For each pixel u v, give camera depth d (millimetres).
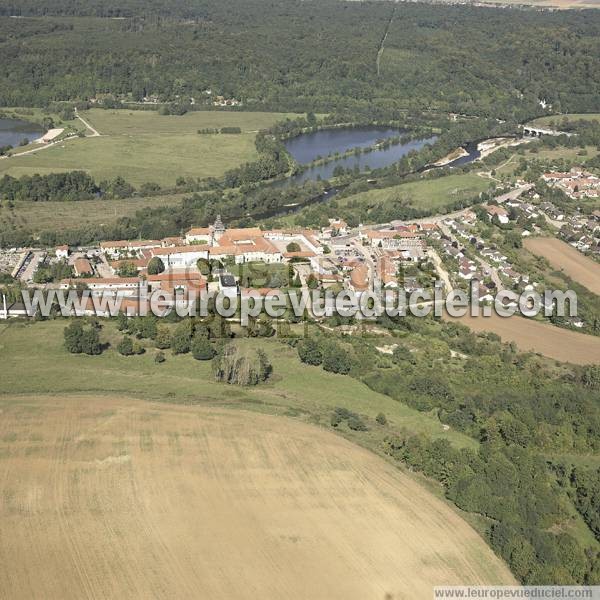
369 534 184500
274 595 165625
